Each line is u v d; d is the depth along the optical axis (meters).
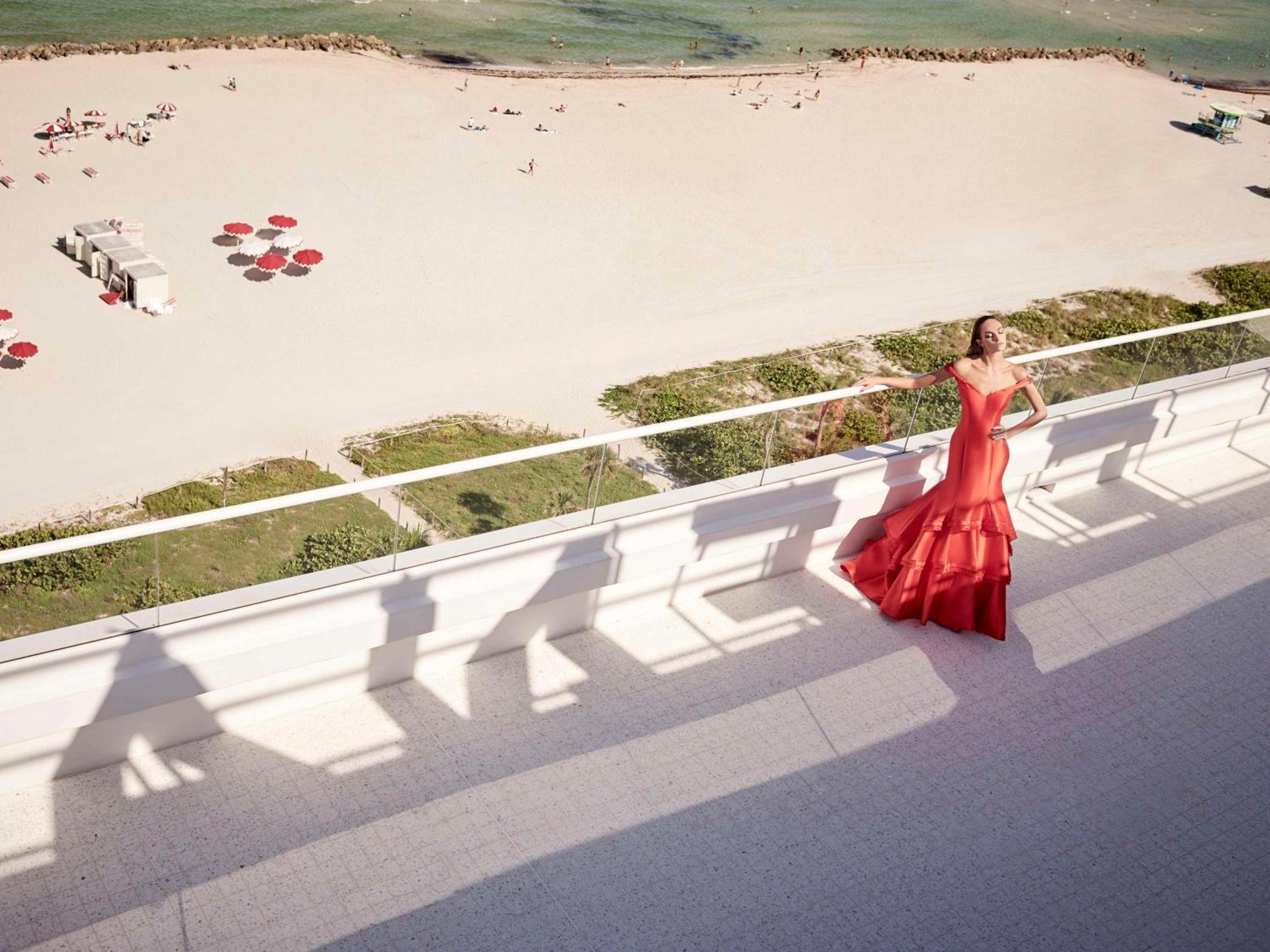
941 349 36.88
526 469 5.65
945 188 52.78
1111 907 5.13
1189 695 6.50
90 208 39.47
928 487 7.04
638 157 51.53
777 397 32.66
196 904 4.65
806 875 5.11
